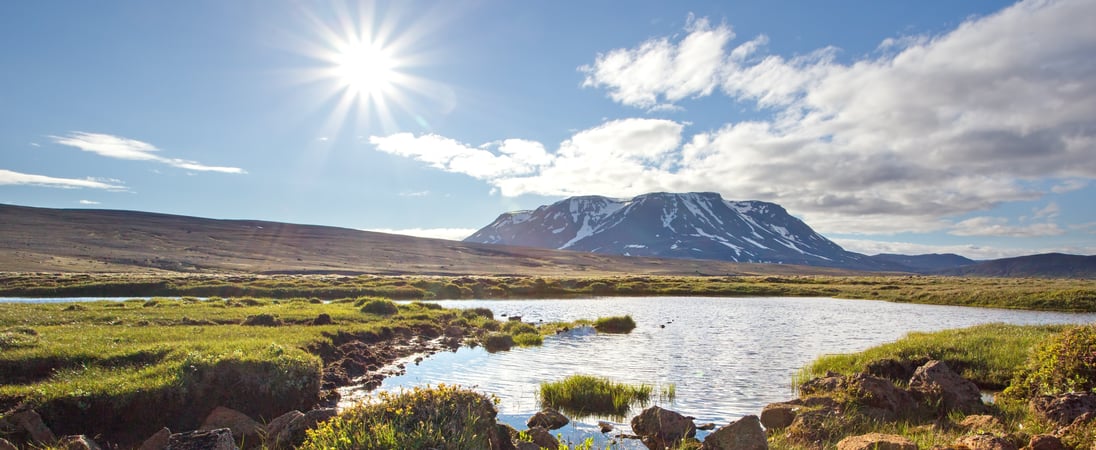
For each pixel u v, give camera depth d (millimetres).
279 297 62062
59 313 29000
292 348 19797
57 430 13109
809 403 15641
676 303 69188
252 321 29578
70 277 73125
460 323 38719
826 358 24359
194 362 16234
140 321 27078
